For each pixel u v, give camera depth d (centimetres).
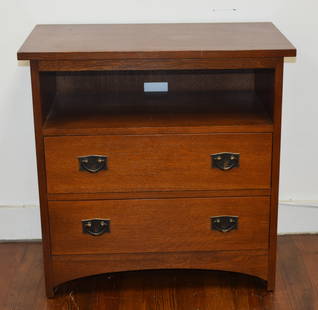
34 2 243
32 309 226
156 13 246
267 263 228
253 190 218
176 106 229
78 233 222
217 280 240
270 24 240
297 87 254
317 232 271
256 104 230
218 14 247
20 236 272
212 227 222
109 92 245
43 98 212
